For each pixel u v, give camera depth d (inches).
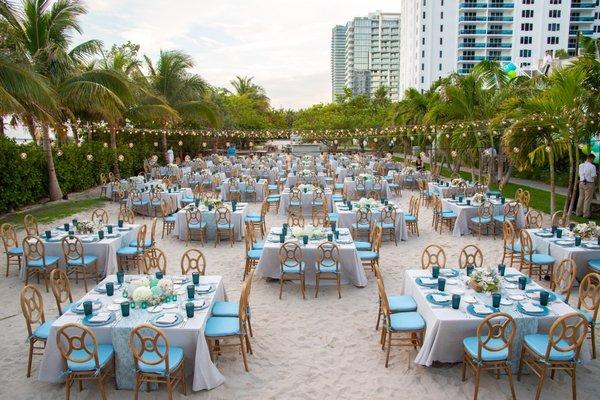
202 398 205.5
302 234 351.9
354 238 458.0
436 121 783.7
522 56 2795.3
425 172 829.2
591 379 219.6
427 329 226.8
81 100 625.3
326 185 786.2
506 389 211.0
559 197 717.3
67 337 193.0
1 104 405.1
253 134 1167.0
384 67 5679.1
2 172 558.9
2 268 380.8
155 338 191.5
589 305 296.2
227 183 713.0
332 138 1445.6
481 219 472.7
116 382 209.8
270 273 343.3
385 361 236.4
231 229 458.0
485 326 213.9
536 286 251.8
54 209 615.5
